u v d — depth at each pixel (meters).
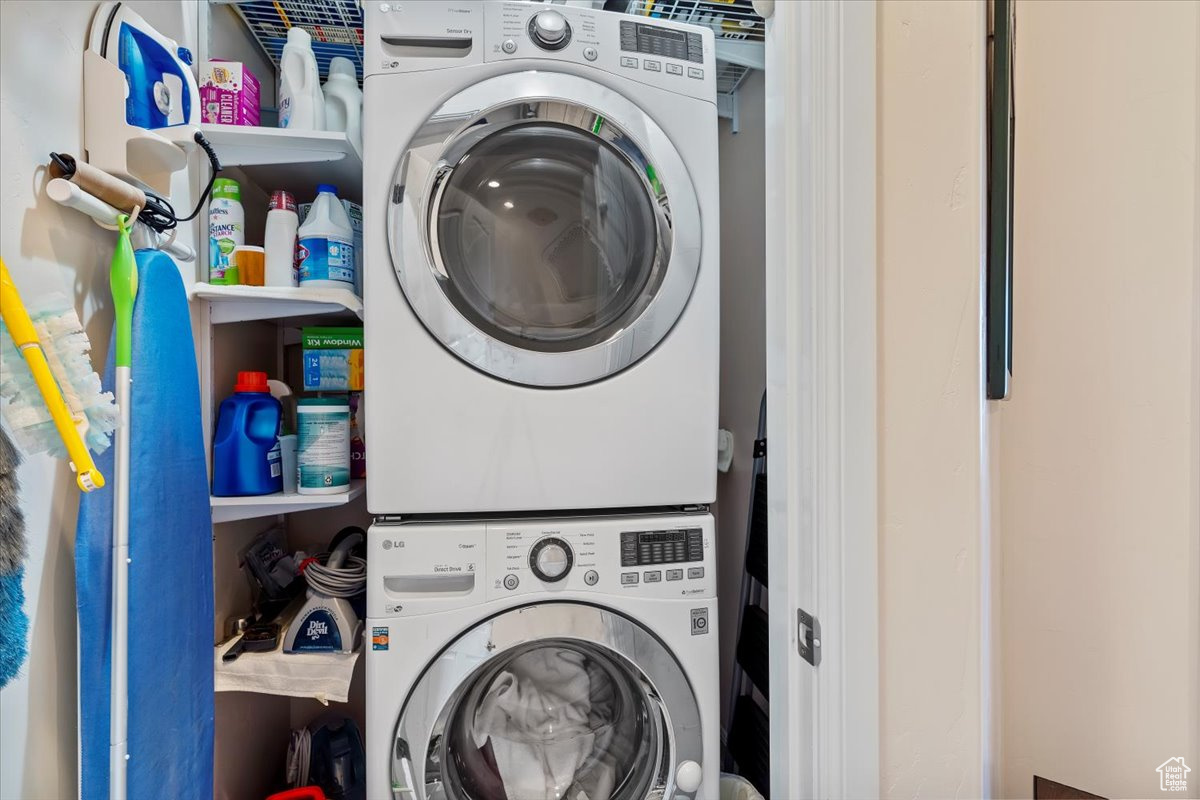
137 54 0.81
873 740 0.67
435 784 0.91
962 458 0.69
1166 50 0.65
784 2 0.73
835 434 0.66
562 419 0.96
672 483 1.00
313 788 1.23
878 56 0.66
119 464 0.69
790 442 0.73
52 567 0.68
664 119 0.99
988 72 0.70
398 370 0.92
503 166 0.97
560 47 0.95
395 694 0.90
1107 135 0.67
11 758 0.62
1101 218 0.67
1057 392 0.70
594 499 0.97
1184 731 0.66
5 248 0.61
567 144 0.98
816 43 0.67
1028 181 0.71
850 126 0.65
